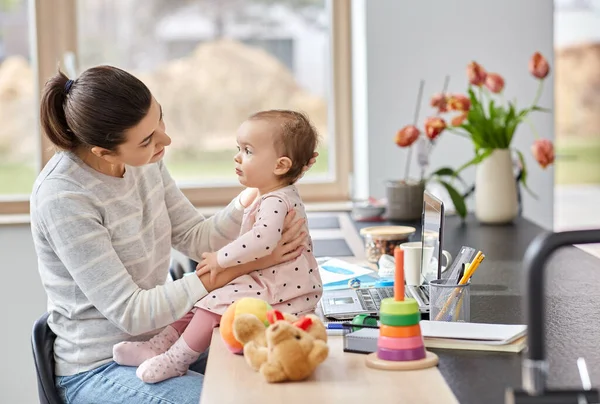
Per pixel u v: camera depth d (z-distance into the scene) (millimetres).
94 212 1771
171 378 1707
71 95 1729
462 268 1617
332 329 1561
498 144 2941
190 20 3684
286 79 3736
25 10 3592
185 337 1682
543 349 961
